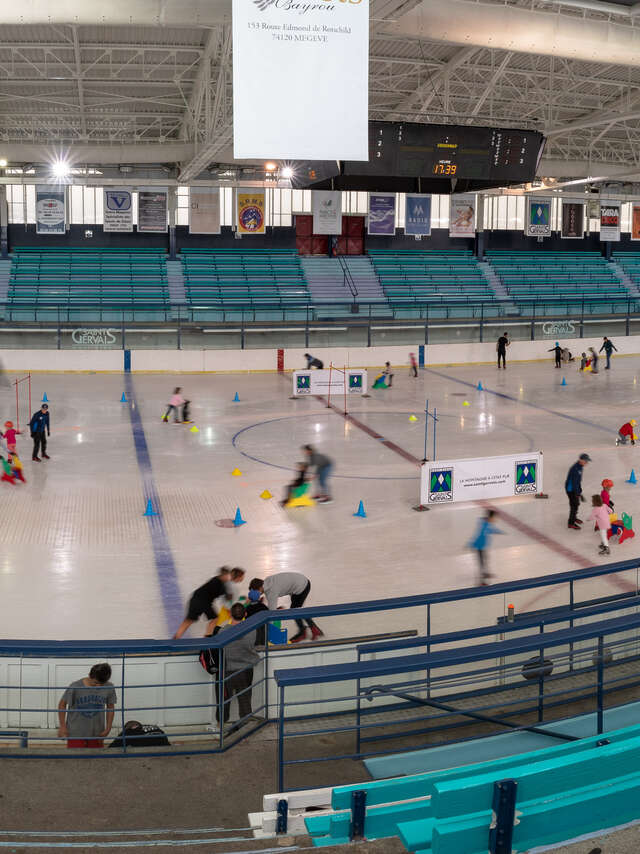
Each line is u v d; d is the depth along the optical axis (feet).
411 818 14.97
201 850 15.37
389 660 19.12
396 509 55.88
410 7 58.18
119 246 152.15
